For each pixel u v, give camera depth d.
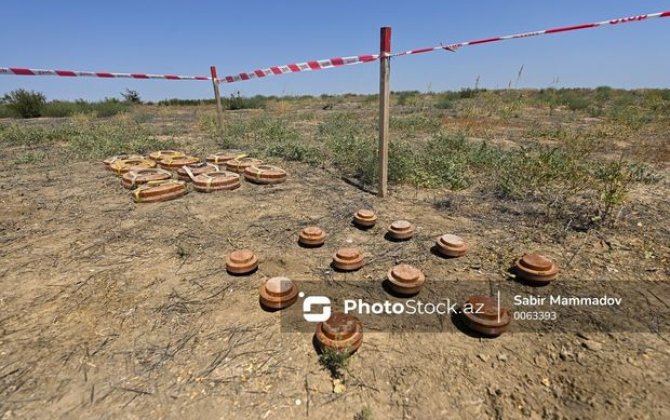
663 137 7.68
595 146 6.63
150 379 1.67
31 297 2.25
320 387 1.63
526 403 1.55
